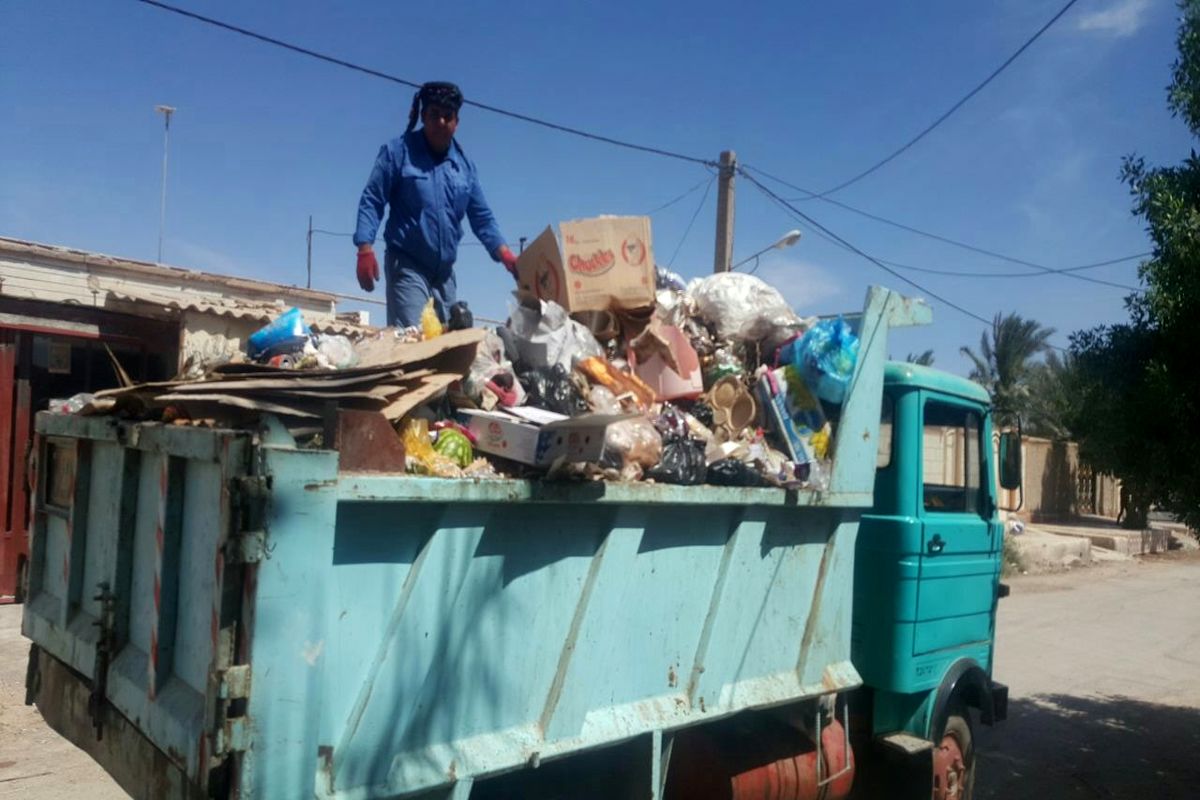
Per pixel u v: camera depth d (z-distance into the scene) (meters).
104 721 3.12
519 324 3.89
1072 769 6.75
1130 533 21.83
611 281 4.25
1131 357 6.38
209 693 2.28
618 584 3.26
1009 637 11.41
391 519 2.61
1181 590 16.02
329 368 3.14
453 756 2.75
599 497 3.08
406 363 3.11
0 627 8.24
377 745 2.58
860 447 4.38
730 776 3.91
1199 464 5.83
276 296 13.42
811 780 4.14
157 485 2.95
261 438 2.34
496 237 5.74
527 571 2.98
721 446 3.91
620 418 2.77
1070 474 25.45
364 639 2.56
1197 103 5.89
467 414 3.29
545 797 3.22
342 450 2.57
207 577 2.57
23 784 5.29
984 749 7.13
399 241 5.39
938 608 4.99
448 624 2.76
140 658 2.98
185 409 2.88
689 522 3.55
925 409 5.05
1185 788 6.43
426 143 5.42
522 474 3.12
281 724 2.32
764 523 3.85
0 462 9.08
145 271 12.15
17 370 9.38
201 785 2.34
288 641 2.33
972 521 5.33
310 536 2.36
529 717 3.01
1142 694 8.95
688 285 5.05
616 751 3.44
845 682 4.26
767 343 4.71
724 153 15.01
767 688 3.91
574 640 3.12
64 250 11.55
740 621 3.78
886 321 4.55
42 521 3.91
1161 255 6.04
